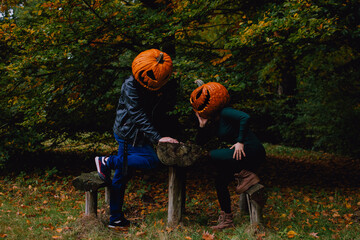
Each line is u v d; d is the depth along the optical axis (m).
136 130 3.23
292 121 13.60
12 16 4.87
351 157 11.20
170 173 3.34
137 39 4.77
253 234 3.19
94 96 5.50
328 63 10.01
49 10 4.15
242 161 3.24
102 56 5.01
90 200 3.44
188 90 4.54
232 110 3.23
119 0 4.54
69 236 3.13
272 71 7.87
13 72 4.29
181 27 4.31
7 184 5.40
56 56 4.43
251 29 4.12
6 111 5.66
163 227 3.41
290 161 10.46
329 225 3.67
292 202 4.89
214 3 4.55
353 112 10.60
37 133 6.11
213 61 4.72
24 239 3.02
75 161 7.96
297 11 4.32
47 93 4.99
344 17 4.98
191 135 5.71
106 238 3.13
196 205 4.53
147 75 3.15
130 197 4.89
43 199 4.62
